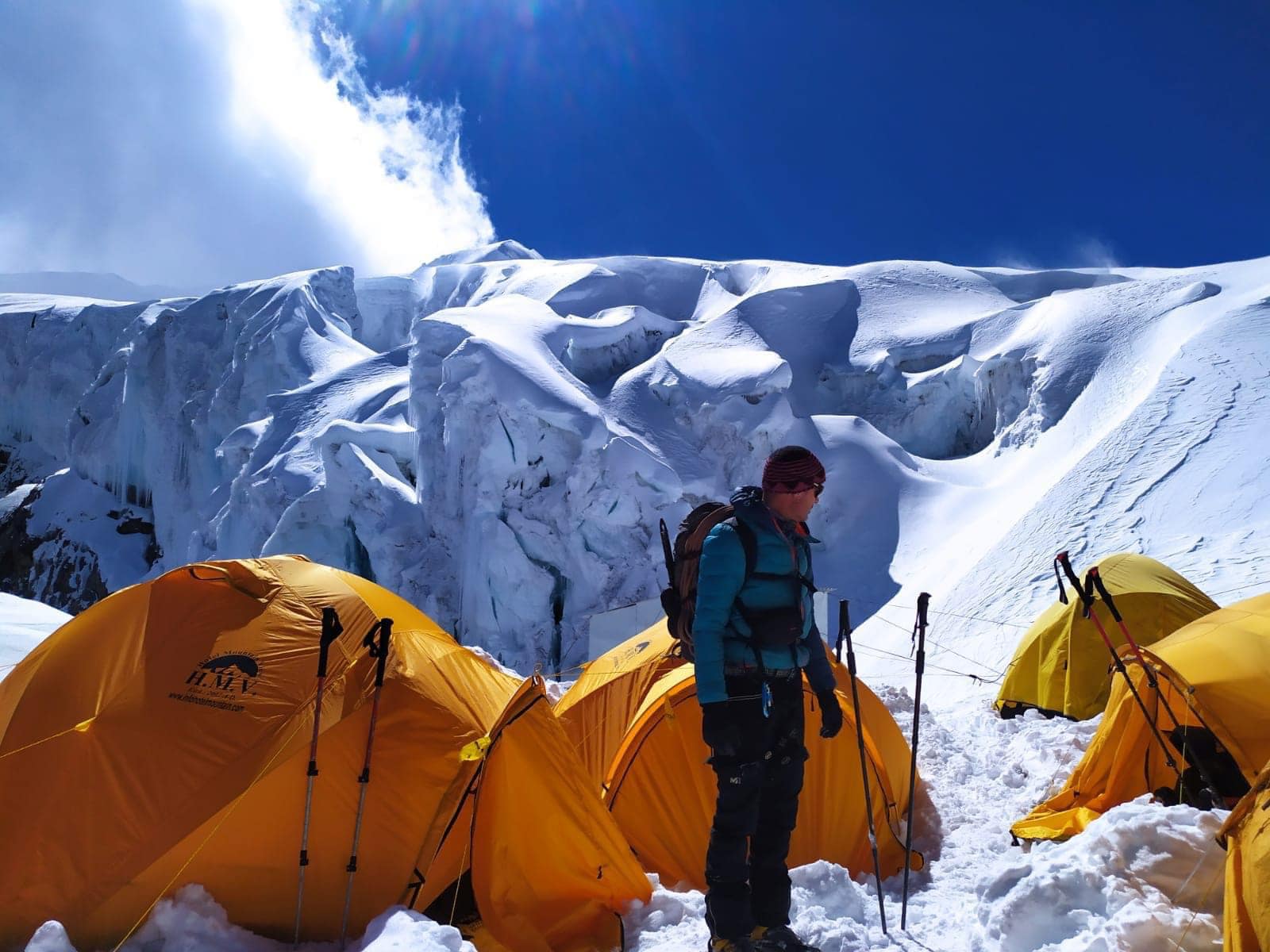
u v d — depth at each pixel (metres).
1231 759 4.01
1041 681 7.30
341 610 3.93
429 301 46.69
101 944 3.16
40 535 41.16
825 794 4.60
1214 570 11.84
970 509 21.92
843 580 21.39
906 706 7.02
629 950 3.45
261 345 36.41
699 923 3.54
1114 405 21.11
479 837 3.65
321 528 26.17
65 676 3.61
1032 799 5.09
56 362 50.88
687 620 3.10
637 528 21.45
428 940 2.98
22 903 3.16
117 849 3.25
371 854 3.45
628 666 5.38
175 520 37.38
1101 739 4.50
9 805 3.29
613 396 24.33
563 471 22.45
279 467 28.56
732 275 39.22
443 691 3.87
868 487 23.27
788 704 3.02
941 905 3.78
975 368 26.30
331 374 34.81
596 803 3.80
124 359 44.66
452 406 23.22
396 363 34.66
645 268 37.88
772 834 3.08
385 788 3.53
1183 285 25.88
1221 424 17.17
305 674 3.67
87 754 3.39
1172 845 3.22
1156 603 6.98
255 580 3.94
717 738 2.95
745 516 3.04
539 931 3.52
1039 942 3.08
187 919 3.20
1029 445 23.09
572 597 21.38
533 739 3.74
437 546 23.70
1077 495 17.20
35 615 7.77
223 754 3.44
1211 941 2.82
